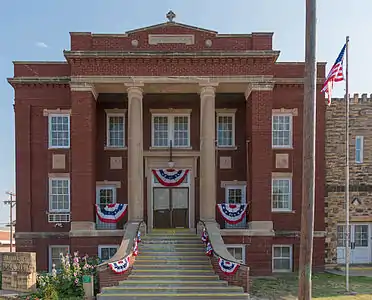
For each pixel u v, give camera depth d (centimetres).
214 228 2022
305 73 1208
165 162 2548
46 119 2461
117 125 2570
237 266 1681
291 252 2391
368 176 2561
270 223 2169
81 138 2192
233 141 2570
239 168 2544
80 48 2225
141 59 2198
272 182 2445
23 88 2455
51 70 2456
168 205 2545
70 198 2386
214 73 2209
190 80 2205
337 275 2209
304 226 1182
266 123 2202
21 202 2422
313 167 1189
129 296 1593
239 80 2211
